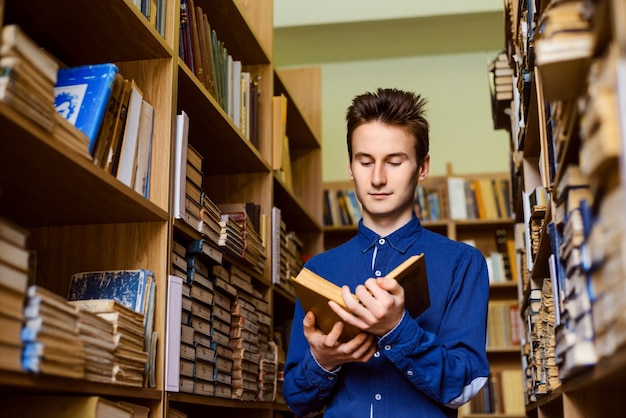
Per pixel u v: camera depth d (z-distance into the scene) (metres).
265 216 2.74
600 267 0.94
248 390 2.33
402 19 4.47
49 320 1.14
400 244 1.71
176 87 1.82
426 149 1.75
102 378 1.33
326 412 1.65
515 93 2.47
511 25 2.46
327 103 5.02
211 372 2.00
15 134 1.13
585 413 1.56
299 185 3.87
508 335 4.33
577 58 0.97
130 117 1.60
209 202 2.03
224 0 2.42
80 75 1.49
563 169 1.23
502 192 4.49
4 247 1.06
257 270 2.55
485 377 1.61
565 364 1.26
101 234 1.73
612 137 0.79
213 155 2.59
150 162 1.74
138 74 1.80
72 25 1.63
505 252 4.53
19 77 1.09
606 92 0.80
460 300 1.66
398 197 1.68
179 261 1.82
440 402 1.55
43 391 1.29
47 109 1.18
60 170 1.33
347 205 4.62
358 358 1.53
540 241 1.95
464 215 4.47
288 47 4.82
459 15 4.44
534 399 2.43
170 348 1.67
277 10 4.54
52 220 1.70
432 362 1.50
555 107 1.26
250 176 2.81
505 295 4.56
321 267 1.79
